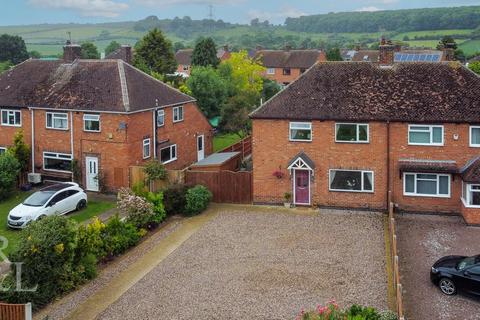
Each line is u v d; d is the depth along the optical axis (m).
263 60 112.00
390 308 21.06
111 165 38.62
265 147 35.25
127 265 26.28
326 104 34.44
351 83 35.25
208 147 49.41
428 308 21.06
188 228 31.45
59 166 40.78
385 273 24.45
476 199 30.91
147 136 40.28
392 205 31.39
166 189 34.16
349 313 18.56
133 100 39.19
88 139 39.12
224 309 21.42
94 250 25.53
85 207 35.72
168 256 27.22
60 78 42.38
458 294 22.08
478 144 32.28
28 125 41.41
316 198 34.88
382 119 33.03
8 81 44.06
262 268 25.33
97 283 24.30
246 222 32.19
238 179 35.97
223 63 79.50
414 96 33.72
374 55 104.88
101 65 41.94
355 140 33.84
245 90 69.44
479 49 129.00
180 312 21.31
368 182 34.06
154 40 90.62
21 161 40.66
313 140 34.44
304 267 25.31
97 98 39.25
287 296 22.41
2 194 37.34
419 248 27.47
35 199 32.78
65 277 23.31
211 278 24.39
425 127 32.78
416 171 32.44
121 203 30.86
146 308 21.75
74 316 21.28
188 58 120.75
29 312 19.50
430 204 33.22
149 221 31.33
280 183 35.31
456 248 27.41
